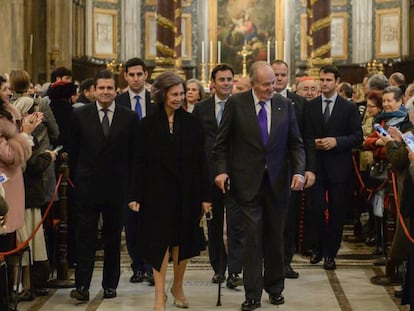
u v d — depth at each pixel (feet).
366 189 30.76
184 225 21.67
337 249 28.19
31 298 23.89
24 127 22.80
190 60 75.25
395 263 25.81
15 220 21.50
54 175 26.27
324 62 57.36
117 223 23.63
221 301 23.65
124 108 23.81
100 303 23.52
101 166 23.29
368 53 73.56
